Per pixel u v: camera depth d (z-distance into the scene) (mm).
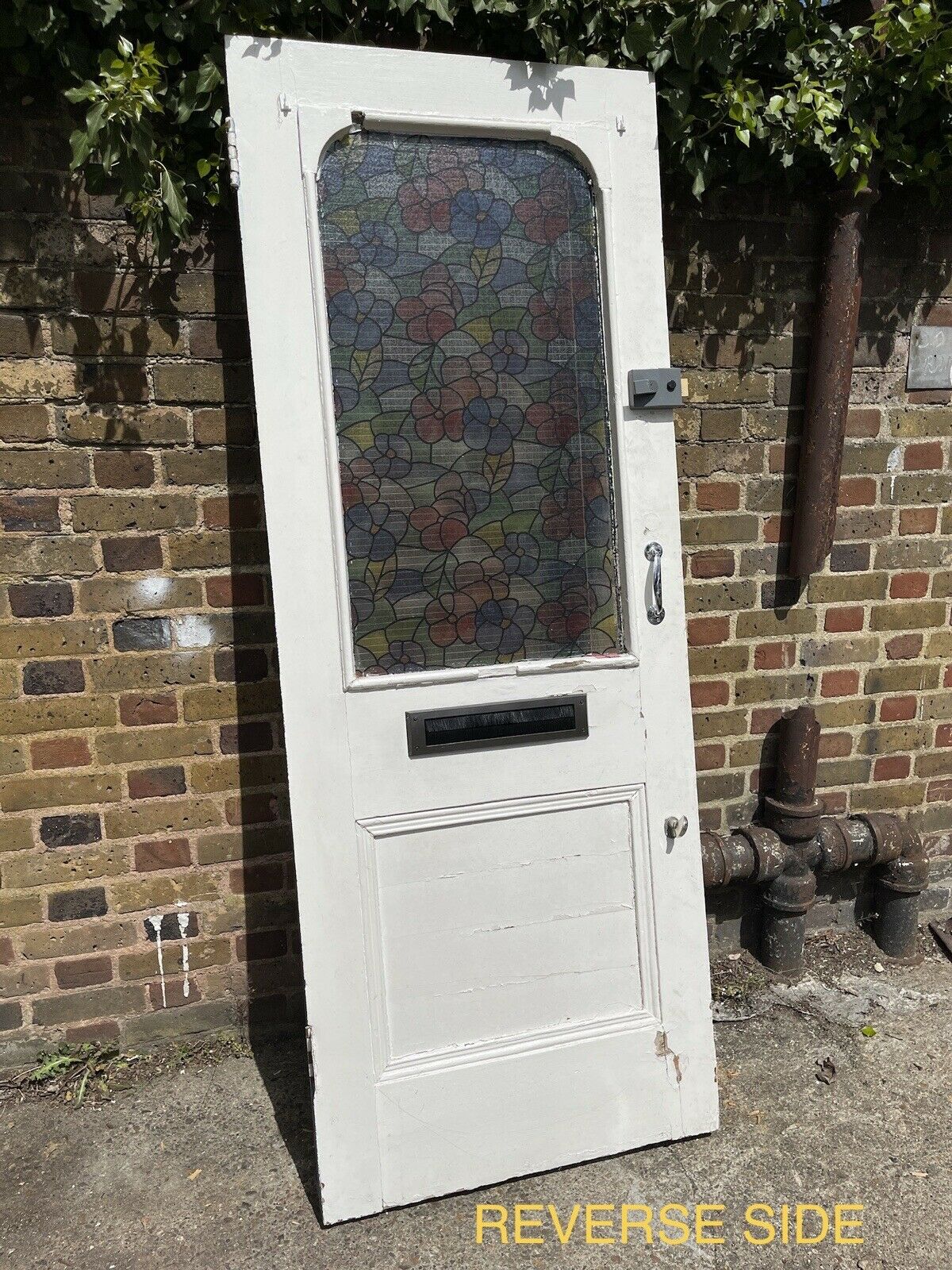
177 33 1866
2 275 1931
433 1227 1807
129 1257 1734
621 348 1953
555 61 1972
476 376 1914
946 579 2701
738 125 2111
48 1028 2211
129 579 2098
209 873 2250
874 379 2531
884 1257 1731
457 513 1926
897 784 2793
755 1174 1934
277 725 2232
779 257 2395
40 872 2148
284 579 1780
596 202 1938
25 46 1843
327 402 1788
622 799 2000
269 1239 1775
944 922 2889
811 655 2629
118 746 2150
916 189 2459
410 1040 1886
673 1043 2035
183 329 2045
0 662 2055
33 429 1994
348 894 1823
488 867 1917
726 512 2479
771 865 2508
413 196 1845
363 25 1998
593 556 2008
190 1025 2301
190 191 1978
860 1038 2355
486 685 1888
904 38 2107
